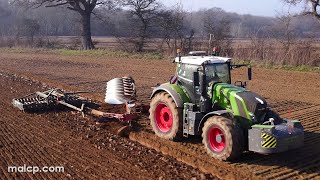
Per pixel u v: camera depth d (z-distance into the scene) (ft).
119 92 40.75
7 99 50.34
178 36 114.21
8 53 123.03
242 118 28.17
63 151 30.96
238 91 29.12
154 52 110.52
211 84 30.40
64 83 62.54
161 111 33.63
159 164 28.30
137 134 34.60
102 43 156.46
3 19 244.22
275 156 29.25
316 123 38.50
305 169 26.84
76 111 43.60
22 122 39.40
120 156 29.91
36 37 168.14
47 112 43.39
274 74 70.54
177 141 32.45
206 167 27.32
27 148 31.71
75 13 210.79
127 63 90.99
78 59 102.17
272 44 87.56
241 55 87.10
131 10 121.08
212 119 28.22
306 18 92.79
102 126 37.88
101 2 134.31
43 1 135.74
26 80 67.15
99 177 25.82
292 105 46.80
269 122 27.43
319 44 86.79
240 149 27.22
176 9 117.08
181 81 32.71
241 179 25.22
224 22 114.01
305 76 68.33
